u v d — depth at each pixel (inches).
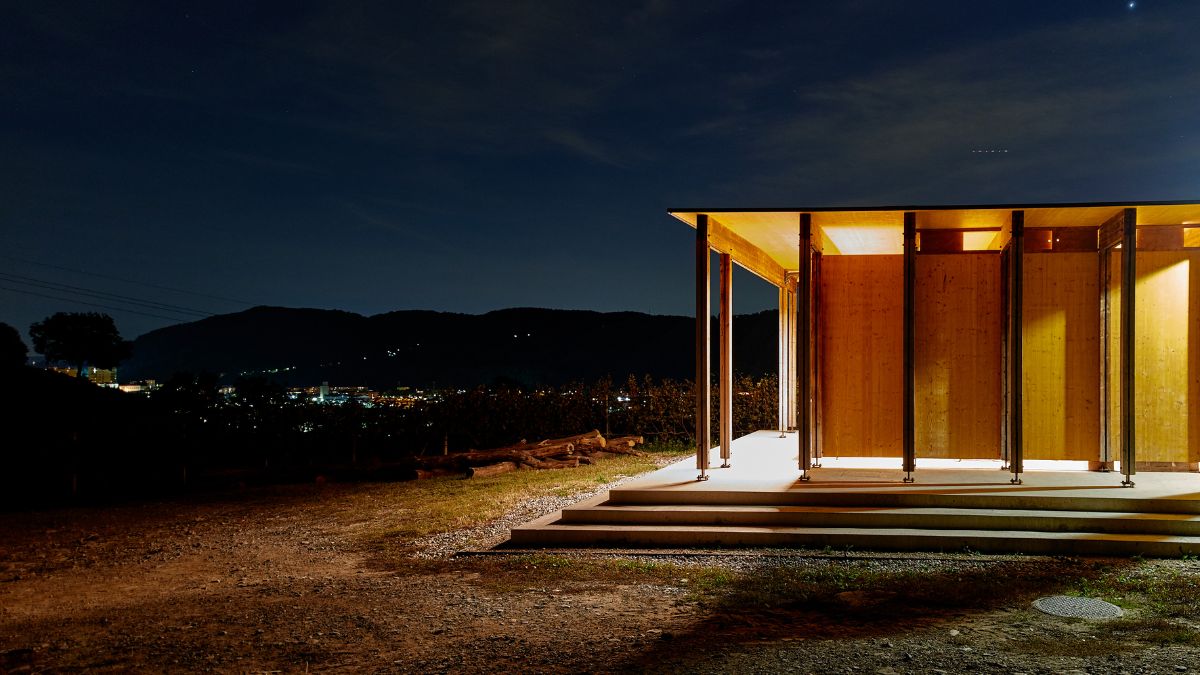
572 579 286.4
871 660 188.7
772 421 827.4
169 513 542.9
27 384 1037.2
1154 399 408.5
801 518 338.0
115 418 802.2
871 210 390.9
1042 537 304.8
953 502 340.5
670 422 855.7
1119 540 298.5
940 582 263.0
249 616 256.5
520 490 527.8
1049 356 410.6
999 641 201.9
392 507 498.3
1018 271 384.2
